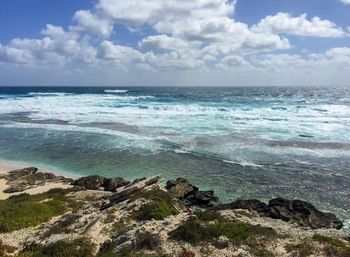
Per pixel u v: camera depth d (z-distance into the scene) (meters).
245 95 136.12
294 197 24.67
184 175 29.41
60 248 14.07
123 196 20.78
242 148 37.56
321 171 29.98
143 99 100.56
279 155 34.88
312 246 13.56
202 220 16.98
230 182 27.70
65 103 84.19
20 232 17.09
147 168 31.38
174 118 58.25
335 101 98.25
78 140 42.22
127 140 41.75
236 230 14.74
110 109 70.62
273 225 16.98
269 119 57.19
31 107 75.31
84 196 23.31
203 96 123.75
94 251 14.23
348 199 24.11
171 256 12.88
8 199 23.00
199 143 39.84
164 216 17.02
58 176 29.02
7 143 41.06
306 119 57.22
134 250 13.52
